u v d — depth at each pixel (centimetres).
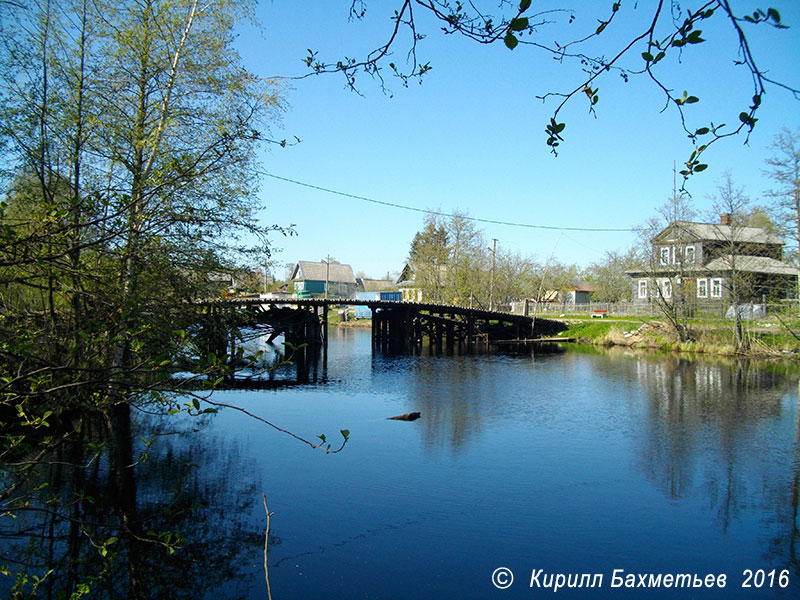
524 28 237
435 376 2394
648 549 788
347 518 864
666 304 3556
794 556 773
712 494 990
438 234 6312
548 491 991
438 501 936
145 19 1113
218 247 1049
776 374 2436
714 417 1592
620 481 1041
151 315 680
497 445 1275
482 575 711
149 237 586
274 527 831
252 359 435
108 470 1048
